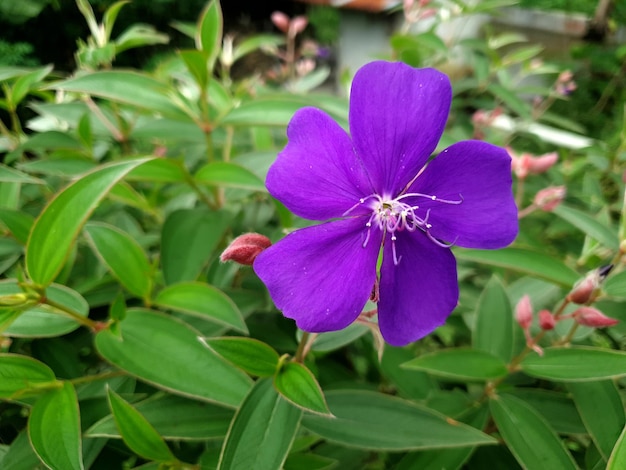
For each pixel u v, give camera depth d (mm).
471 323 224
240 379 148
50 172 214
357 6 747
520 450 158
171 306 165
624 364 154
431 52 392
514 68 641
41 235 134
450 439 147
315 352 199
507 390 188
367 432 153
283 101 215
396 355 200
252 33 909
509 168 115
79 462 130
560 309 164
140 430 137
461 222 121
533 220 311
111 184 133
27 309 140
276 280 111
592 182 293
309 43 532
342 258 118
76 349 194
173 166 191
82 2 249
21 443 152
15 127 257
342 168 118
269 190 112
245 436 136
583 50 687
